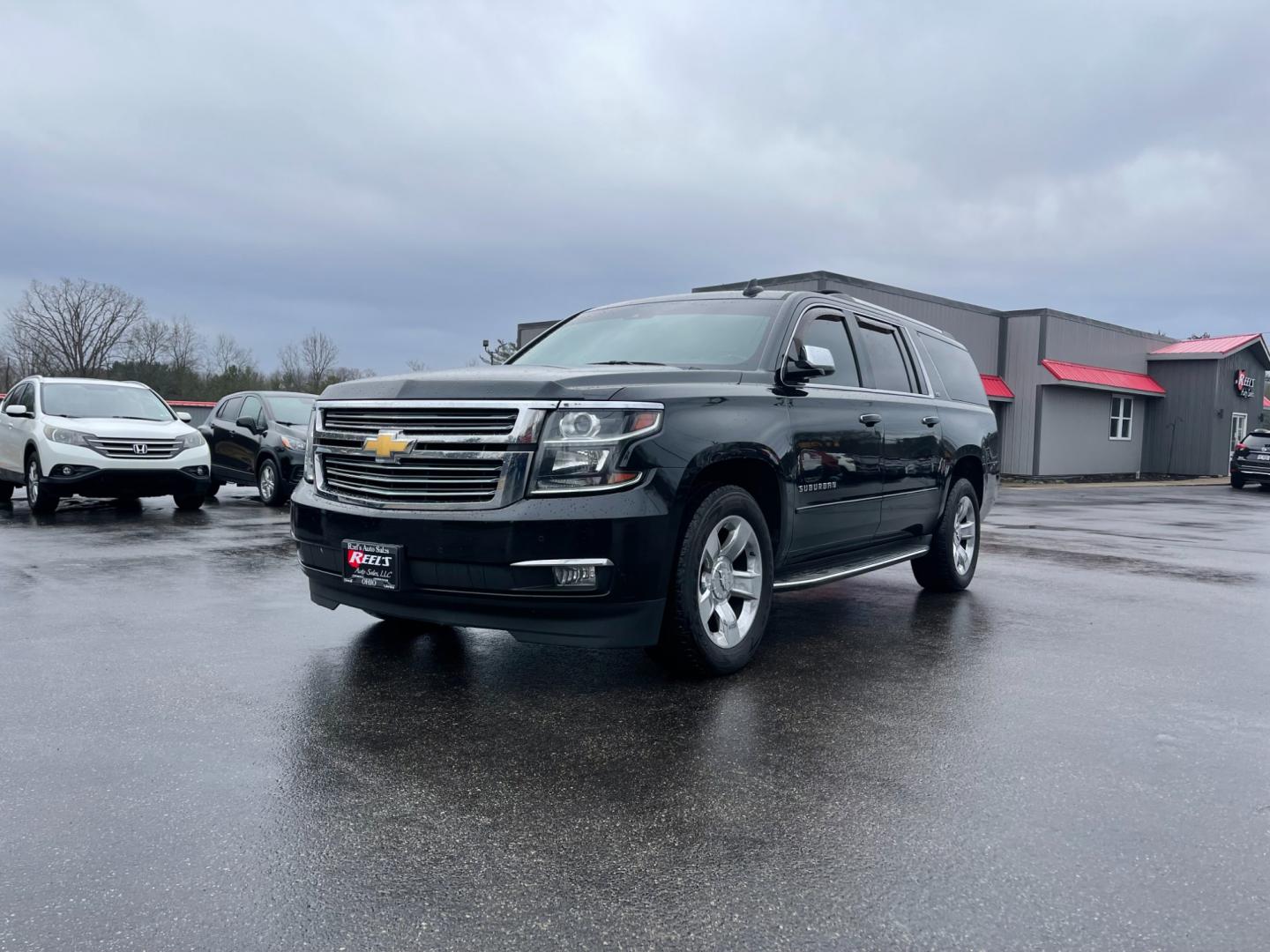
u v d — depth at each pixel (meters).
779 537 4.93
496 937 2.22
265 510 12.47
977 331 27.67
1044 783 3.22
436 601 4.14
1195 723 3.91
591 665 4.69
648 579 4.04
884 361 6.30
